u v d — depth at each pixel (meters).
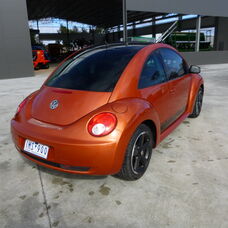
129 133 1.92
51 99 2.22
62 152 1.87
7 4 10.42
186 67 3.62
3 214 1.86
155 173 2.38
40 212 1.88
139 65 2.33
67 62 2.82
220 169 2.44
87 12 26.56
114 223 1.74
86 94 2.11
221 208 1.86
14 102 5.77
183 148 2.94
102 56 2.57
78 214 1.85
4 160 2.74
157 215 1.81
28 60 11.38
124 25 12.88
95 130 1.84
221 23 21.12
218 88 7.16
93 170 1.89
